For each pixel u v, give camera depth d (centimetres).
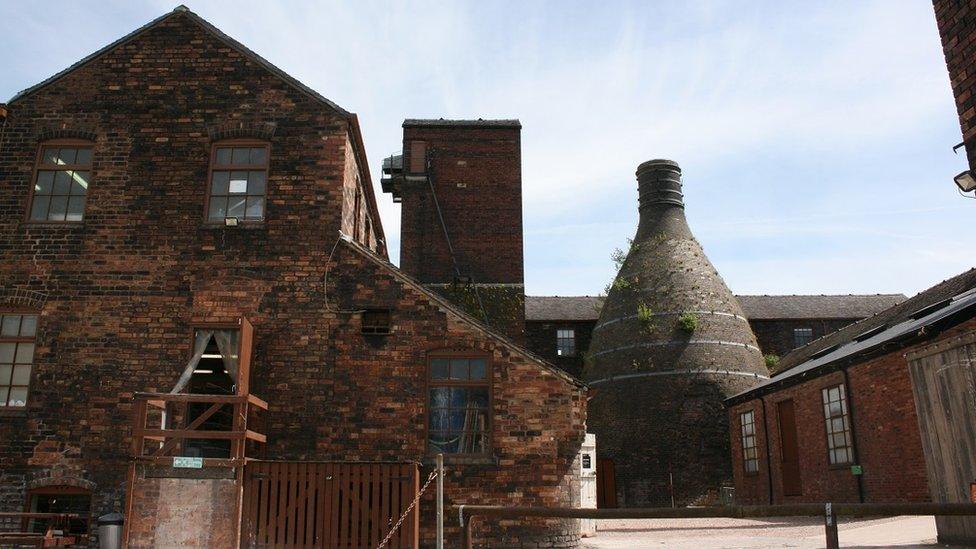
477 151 2664
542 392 1301
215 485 1115
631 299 3372
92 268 1359
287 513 1136
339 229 1376
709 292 3303
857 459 1836
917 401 1057
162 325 1334
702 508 770
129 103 1441
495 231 2580
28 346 1339
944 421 990
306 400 1298
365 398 1302
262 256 1364
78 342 1326
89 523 1244
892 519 1552
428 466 1262
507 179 2638
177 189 1398
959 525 969
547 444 1278
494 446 1277
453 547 1230
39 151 1426
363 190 1706
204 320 1334
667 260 3419
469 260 2548
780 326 4534
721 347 3155
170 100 1441
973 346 932
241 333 1240
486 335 1325
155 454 1167
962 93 772
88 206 1388
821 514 684
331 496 1145
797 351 3788
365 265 1360
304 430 1285
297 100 1438
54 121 1434
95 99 1445
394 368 1314
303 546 1123
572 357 4453
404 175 2622
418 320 1334
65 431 1285
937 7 814
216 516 1103
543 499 1255
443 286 2516
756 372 3173
